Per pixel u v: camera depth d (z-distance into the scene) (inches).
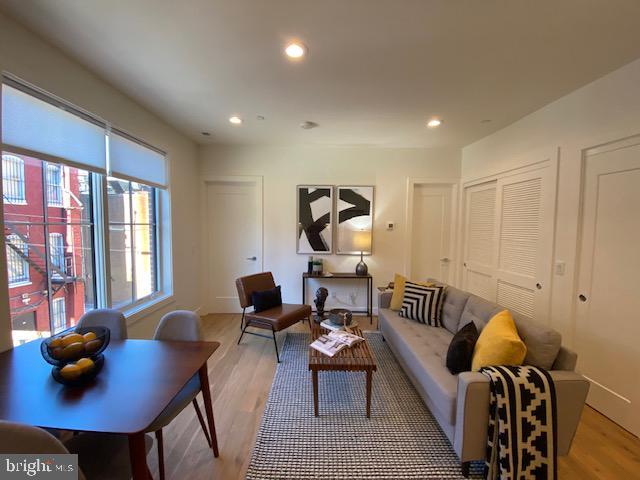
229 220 166.9
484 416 57.7
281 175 163.6
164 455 64.6
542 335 64.9
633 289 74.9
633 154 74.9
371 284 166.9
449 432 64.4
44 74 69.0
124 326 70.8
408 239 165.5
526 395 55.9
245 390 90.4
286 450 66.4
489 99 98.7
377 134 138.8
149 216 123.5
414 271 169.0
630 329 75.4
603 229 82.4
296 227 165.5
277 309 125.6
